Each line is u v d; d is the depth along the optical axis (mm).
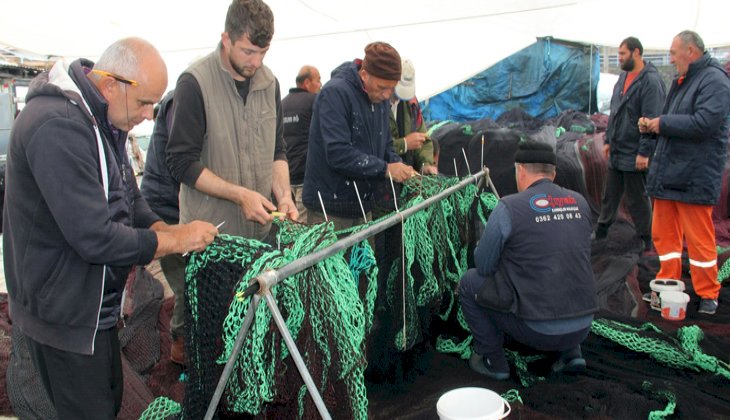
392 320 2871
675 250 4480
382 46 3201
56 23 4621
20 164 1688
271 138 2791
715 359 3326
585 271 3055
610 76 9953
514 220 2980
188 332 1962
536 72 8938
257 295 1642
